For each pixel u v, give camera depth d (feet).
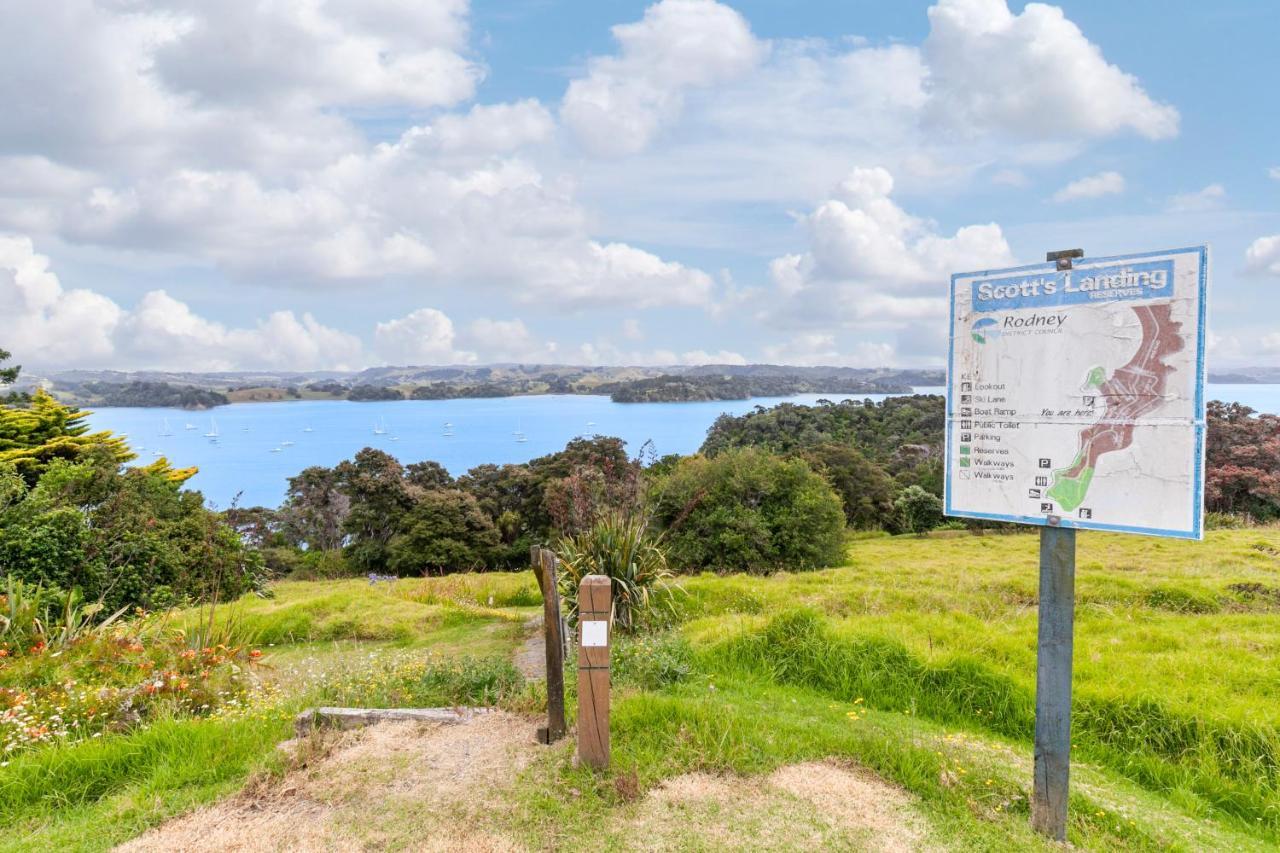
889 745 13.82
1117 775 15.57
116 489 44.78
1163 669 20.81
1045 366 11.20
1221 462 104.68
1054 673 11.23
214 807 11.34
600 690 12.30
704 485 54.08
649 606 29.17
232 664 19.86
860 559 62.69
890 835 10.82
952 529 100.42
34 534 31.81
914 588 37.58
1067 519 10.97
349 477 112.37
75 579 32.78
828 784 12.37
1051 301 11.12
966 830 11.10
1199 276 9.80
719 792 11.93
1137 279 10.32
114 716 15.60
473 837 10.41
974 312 11.96
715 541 51.96
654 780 12.21
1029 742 17.13
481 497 122.93
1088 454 10.78
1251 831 13.56
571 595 28.12
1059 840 11.14
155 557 35.91
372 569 112.57
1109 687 18.44
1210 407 129.59
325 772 12.35
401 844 10.24
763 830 10.78
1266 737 15.71
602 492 33.14
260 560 47.80
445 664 18.89
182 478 79.41
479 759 12.81
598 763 12.34
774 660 21.45
